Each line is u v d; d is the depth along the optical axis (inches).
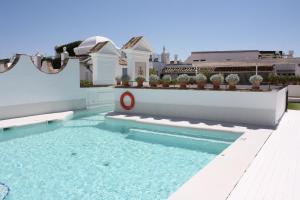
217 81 510.9
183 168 308.5
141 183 265.6
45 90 618.2
